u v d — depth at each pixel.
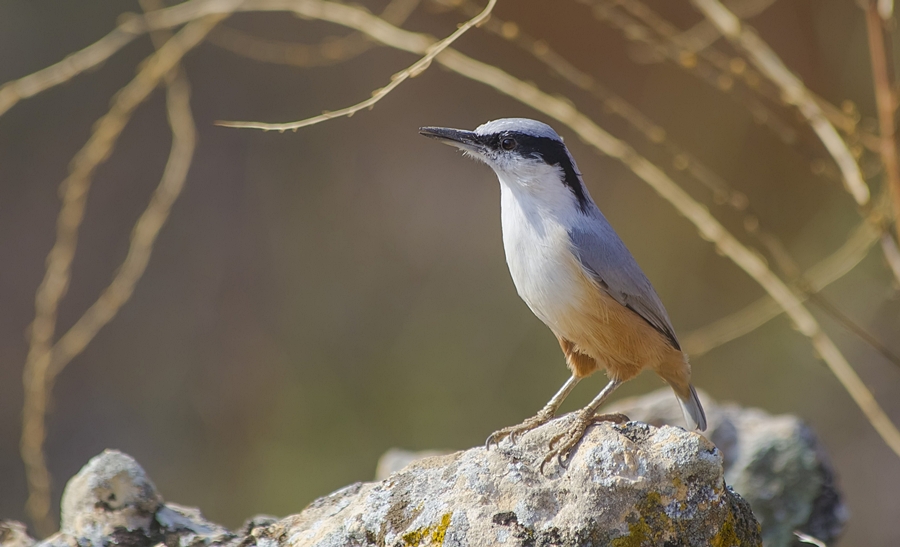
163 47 8.63
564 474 4.80
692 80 15.35
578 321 6.14
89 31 16.33
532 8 17.17
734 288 14.23
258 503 13.62
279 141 17.16
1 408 14.60
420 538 4.72
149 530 5.63
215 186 16.61
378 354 15.11
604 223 6.38
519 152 6.29
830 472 7.50
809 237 13.70
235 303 15.80
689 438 4.69
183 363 15.09
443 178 17.62
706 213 7.44
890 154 7.18
